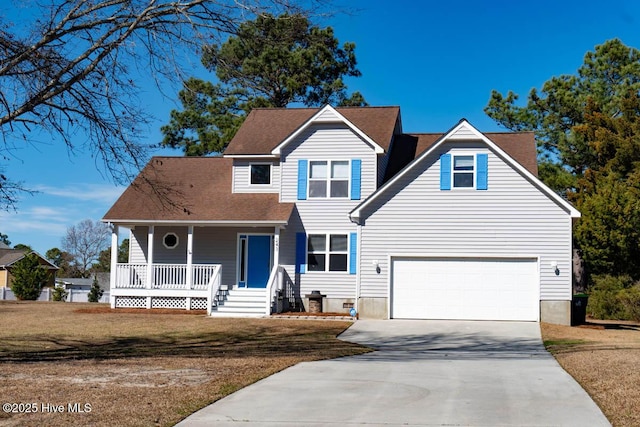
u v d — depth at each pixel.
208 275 27.81
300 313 26.39
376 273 25.25
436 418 9.30
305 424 9.03
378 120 30.05
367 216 25.50
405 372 13.29
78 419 9.03
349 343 18.97
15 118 14.26
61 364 14.14
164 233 29.34
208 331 21.38
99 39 14.36
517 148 28.27
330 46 38.44
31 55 13.88
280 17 13.96
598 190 33.88
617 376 12.16
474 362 14.91
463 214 24.95
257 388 11.45
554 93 43.44
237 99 39.69
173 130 40.12
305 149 28.12
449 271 24.97
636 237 31.91
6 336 19.94
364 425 8.97
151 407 9.79
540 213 24.53
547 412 9.60
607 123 38.59
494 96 44.97
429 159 25.31
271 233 28.58
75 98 14.75
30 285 42.38
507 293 24.59
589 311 30.81
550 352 17.06
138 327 22.23
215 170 30.91
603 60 43.22
